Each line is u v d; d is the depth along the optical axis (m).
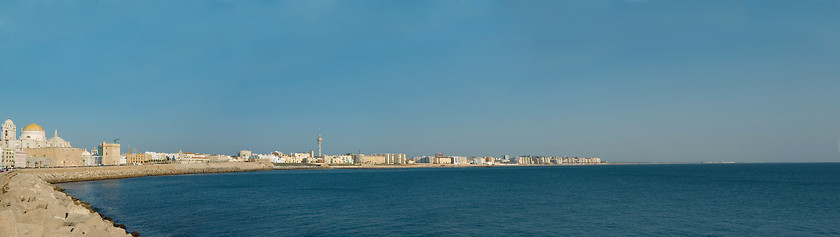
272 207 58.69
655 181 126.19
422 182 124.38
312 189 94.12
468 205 60.47
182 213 52.78
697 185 104.81
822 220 46.88
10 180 66.12
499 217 49.06
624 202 64.12
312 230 41.47
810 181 122.12
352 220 47.06
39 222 28.53
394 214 51.47
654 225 44.00
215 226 43.50
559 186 102.56
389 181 131.50
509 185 107.38
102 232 28.34
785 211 53.72
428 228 42.44
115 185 109.50
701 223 45.12
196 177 163.75
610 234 39.72
